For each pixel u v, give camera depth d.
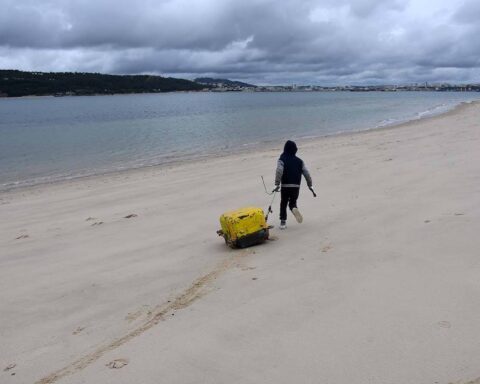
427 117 45.28
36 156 28.66
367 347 4.45
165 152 28.09
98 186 16.88
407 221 8.37
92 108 109.25
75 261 8.11
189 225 9.92
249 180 15.12
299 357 4.39
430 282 5.71
